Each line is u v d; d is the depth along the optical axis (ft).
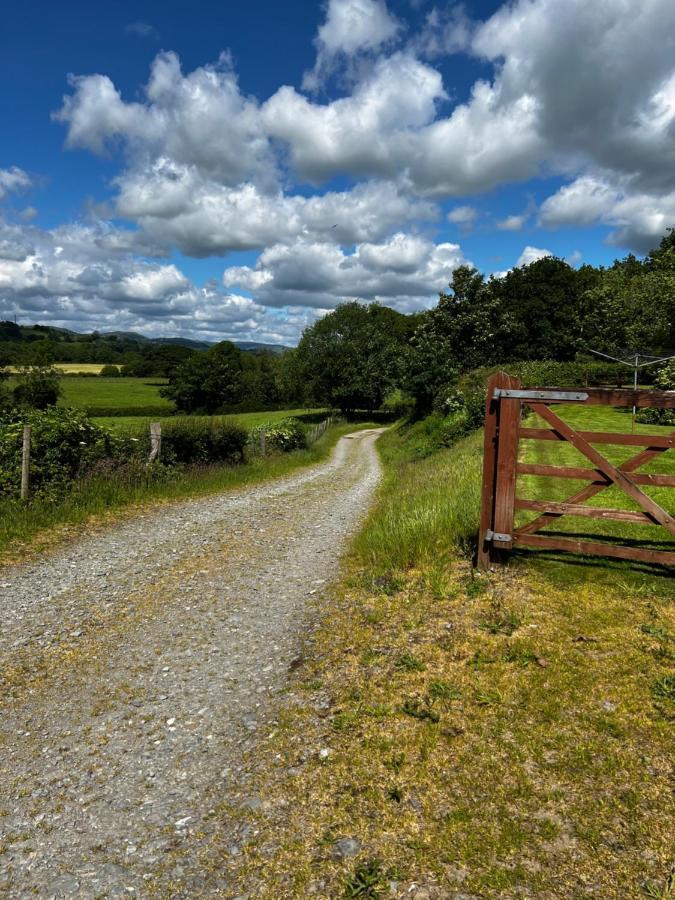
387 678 13.84
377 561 22.66
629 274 209.97
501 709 11.99
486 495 18.33
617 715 11.32
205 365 263.49
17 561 25.50
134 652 16.88
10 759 12.07
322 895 8.41
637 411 60.39
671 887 7.89
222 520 34.71
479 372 109.50
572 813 9.32
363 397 225.15
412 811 9.78
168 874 9.03
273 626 18.38
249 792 10.70
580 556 18.86
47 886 8.89
